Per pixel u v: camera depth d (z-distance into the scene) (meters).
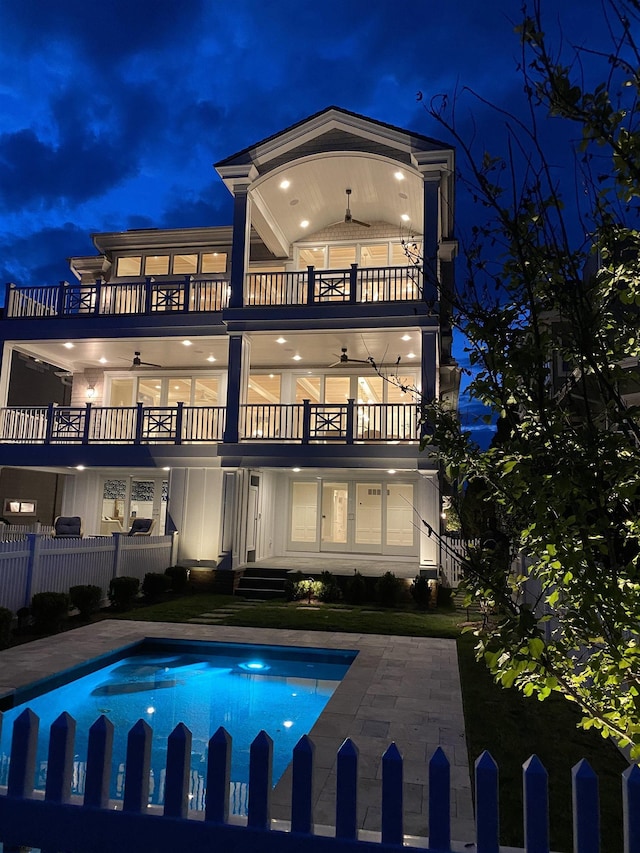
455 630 10.16
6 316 17.06
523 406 2.64
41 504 22.25
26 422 17.02
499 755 4.80
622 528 2.71
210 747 2.35
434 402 3.21
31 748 2.51
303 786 2.25
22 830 2.41
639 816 1.95
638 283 2.75
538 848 2.04
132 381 19.62
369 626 10.44
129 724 6.41
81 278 19.75
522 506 2.62
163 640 9.20
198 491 15.67
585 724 2.63
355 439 14.71
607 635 2.49
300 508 18.56
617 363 2.84
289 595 13.38
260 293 18.02
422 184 15.84
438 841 2.10
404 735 5.24
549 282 2.40
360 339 16.00
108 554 12.17
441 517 14.13
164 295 16.77
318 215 17.95
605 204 2.41
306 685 7.98
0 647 8.17
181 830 2.29
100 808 2.38
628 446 2.34
